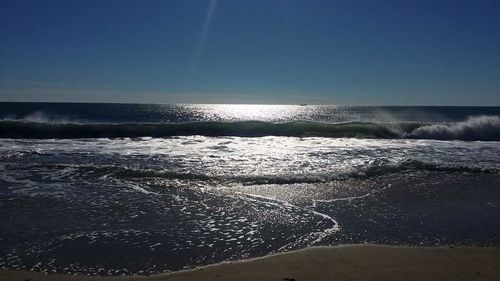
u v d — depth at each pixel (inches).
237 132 756.0
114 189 315.3
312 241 209.3
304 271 168.9
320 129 767.1
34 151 503.5
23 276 164.1
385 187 332.8
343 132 768.9
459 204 284.2
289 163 434.3
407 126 789.9
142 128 737.0
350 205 279.3
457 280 160.1
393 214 259.0
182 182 339.6
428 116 1750.7
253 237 214.5
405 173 386.9
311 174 365.7
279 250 196.9
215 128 756.0
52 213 253.1
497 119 806.5
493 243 208.5
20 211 256.2
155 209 264.5
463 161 459.2
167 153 501.7
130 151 517.0
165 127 744.3
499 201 292.5
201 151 522.9
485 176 376.5
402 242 208.7
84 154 486.6
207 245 202.4
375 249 196.9
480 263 179.5
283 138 702.5
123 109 2869.1
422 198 299.9
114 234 216.7
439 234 221.6
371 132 768.3
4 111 1947.6
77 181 339.9
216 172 380.5
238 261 181.8
